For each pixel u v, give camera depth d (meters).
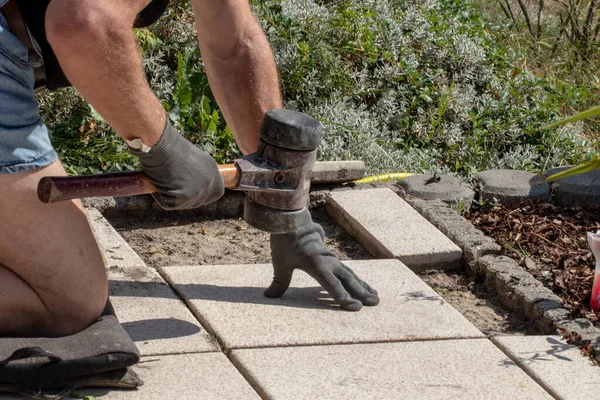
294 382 2.99
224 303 3.53
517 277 4.02
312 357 3.17
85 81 2.46
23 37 2.66
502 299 3.99
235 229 4.62
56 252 2.85
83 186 2.63
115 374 2.84
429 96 6.09
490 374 3.15
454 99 6.08
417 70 6.35
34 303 2.89
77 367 2.76
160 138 2.65
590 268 4.27
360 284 3.60
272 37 5.89
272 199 3.11
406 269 4.01
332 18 6.23
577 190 5.16
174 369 3.03
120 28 2.41
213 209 4.75
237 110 3.29
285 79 5.77
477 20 7.16
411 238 4.35
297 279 3.82
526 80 6.34
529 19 8.62
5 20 2.56
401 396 2.96
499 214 4.98
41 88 2.87
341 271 3.55
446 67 6.43
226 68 3.27
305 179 3.12
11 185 2.70
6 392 2.79
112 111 2.53
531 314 3.79
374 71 6.12
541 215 5.00
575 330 3.54
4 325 2.88
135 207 4.62
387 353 3.24
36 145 2.73
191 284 3.69
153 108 2.59
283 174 3.06
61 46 2.38
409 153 5.68
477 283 4.19
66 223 2.87
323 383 3.00
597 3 8.12
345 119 5.64
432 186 5.05
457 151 5.84
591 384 3.12
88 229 2.96
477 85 6.46
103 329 2.89
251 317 3.42
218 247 4.38
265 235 4.57
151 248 4.30
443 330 3.45
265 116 3.02
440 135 5.89
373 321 3.47
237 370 3.06
